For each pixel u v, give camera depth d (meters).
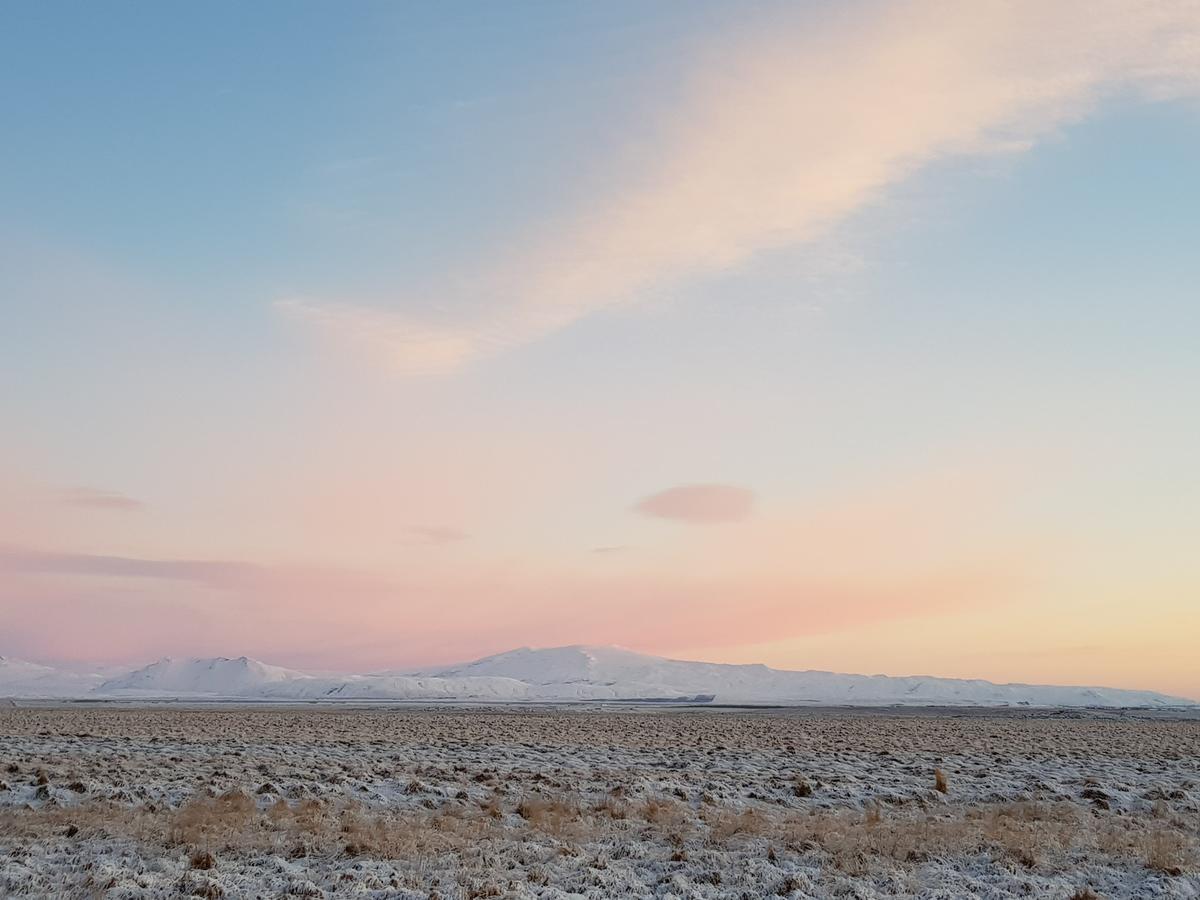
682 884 17.28
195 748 45.00
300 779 30.95
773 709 190.62
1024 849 20.44
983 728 84.06
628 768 38.81
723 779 34.84
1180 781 35.94
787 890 17.11
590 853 20.34
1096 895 16.61
